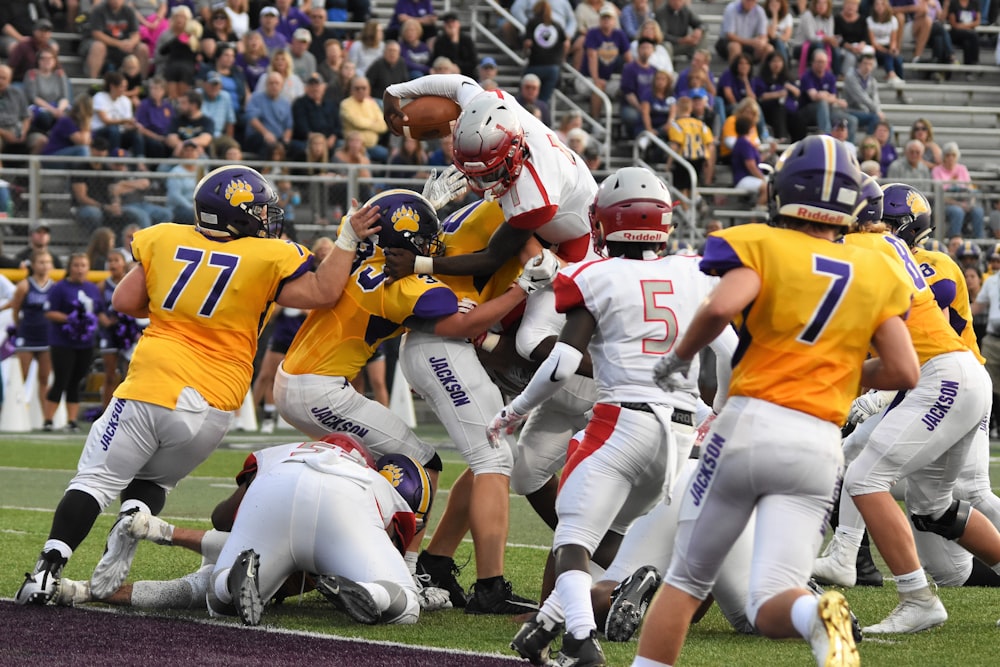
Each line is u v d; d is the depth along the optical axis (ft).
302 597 60.95
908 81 215.72
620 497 47.42
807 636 37.45
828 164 40.34
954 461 57.41
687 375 48.55
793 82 191.11
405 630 53.67
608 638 51.98
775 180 41.09
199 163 155.84
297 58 174.91
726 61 197.26
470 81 66.64
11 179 154.61
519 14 197.26
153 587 56.34
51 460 118.42
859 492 56.18
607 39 190.08
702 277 48.75
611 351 47.67
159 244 57.98
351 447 56.80
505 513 59.47
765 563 38.99
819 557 66.59
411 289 59.62
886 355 40.16
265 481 53.93
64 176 154.81
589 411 61.16
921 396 56.59
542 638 46.44
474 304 61.00
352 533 53.21
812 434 38.99
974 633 54.90
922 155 177.37
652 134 177.37
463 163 58.75
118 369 149.59
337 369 60.64
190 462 58.54
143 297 58.29
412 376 61.31
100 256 150.30
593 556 54.29
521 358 63.57
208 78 167.12
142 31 186.60
